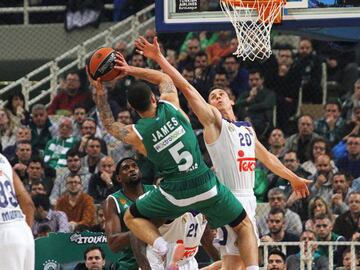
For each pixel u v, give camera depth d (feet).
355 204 66.95
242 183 50.29
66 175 76.23
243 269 50.01
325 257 64.59
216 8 61.46
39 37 100.22
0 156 44.47
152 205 48.01
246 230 48.57
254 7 59.47
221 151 50.01
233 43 87.40
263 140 80.94
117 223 53.06
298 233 67.87
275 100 82.48
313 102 86.79
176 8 61.82
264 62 85.87
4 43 100.73
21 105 85.05
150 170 71.46
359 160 74.90
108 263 57.21
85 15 98.89
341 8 60.54
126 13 98.48
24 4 100.37
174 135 47.32
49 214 69.41
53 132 83.20
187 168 47.29
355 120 78.79
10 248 43.34
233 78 84.99
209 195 47.52
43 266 57.67
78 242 57.82
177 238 51.90
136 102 47.50
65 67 92.38
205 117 49.55
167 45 90.12
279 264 60.80
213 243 52.49
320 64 86.79
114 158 78.38
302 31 70.23
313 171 74.54
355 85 80.89
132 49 93.76
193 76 84.84
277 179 73.31
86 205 71.51
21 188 44.88
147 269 51.01
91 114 85.05
